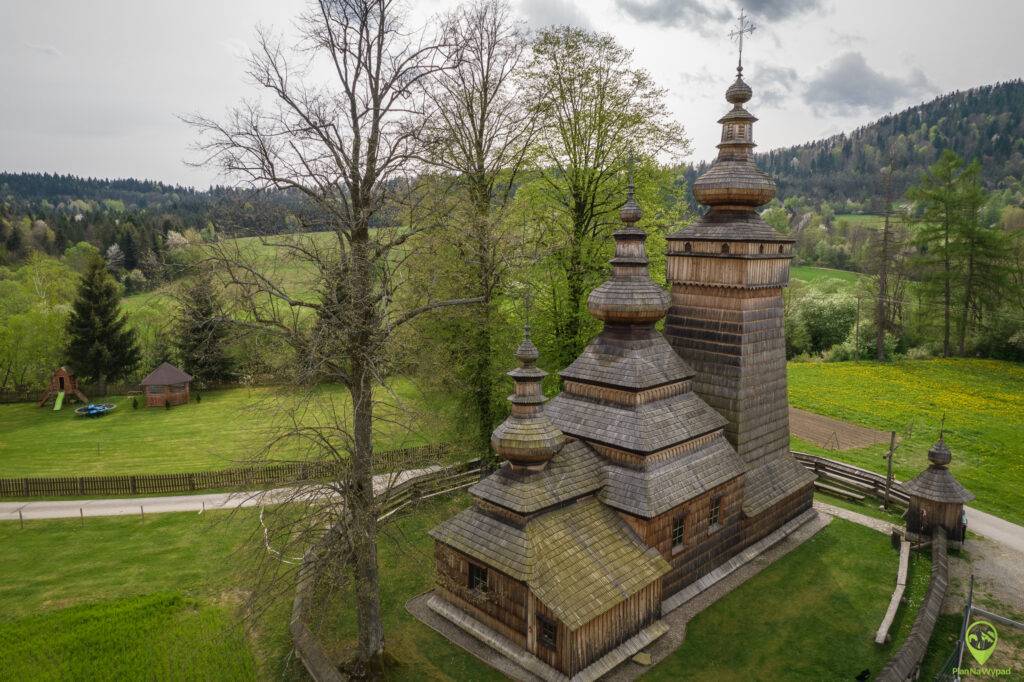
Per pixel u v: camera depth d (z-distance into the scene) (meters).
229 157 16.30
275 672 19.05
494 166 30.02
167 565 25.75
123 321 63.03
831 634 20.75
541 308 33.72
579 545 19.42
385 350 18.19
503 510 19.80
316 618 21.33
